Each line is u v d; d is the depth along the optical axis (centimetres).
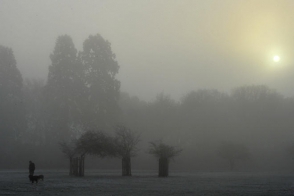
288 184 4356
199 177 5747
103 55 9544
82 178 5334
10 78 9256
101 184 4241
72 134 9288
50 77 9350
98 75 9419
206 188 3775
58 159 9331
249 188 3800
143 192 3347
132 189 3638
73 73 9394
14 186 3969
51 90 9288
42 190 3528
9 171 7506
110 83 9431
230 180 5050
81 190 3528
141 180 4950
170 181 4781
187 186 4016
